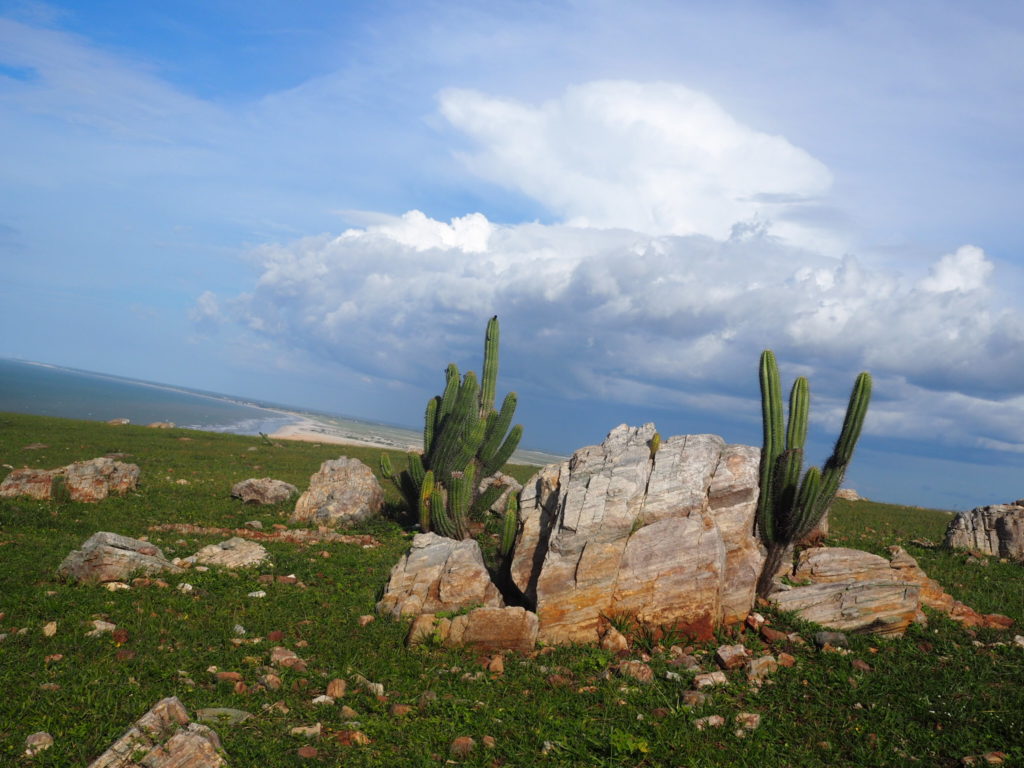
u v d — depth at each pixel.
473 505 24.08
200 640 10.83
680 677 10.23
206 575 14.68
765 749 8.09
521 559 13.44
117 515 21.88
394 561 17.84
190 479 32.25
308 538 20.97
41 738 7.16
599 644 11.66
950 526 22.38
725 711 9.11
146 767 6.64
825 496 12.98
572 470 13.91
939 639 11.45
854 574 13.61
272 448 50.16
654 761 7.80
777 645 11.27
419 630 11.55
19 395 110.88
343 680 9.62
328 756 7.54
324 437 91.06
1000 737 8.29
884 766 7.79
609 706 9.19
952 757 7.98
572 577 12.16
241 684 9.20
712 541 12.06
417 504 24.41
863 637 11.57
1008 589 16.06
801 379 13.45
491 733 8.40
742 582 12.31
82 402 117.50
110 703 8.19
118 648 10.17
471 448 22.50
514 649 11.25
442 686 9.76
